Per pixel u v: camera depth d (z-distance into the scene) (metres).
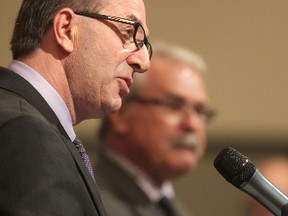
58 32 3.66
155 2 9.20
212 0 9.38
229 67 9.40
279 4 9.54
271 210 3.51
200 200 8.79
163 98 6.55
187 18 9.28
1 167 3.11
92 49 3.69
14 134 3.17
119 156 6.41
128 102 6.49
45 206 3.04
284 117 9.41
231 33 9.41
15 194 3.04
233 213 8.73
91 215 3.31
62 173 3.16
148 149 6.45
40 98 3.54
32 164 3.11
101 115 3.81
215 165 3.65
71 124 3.75
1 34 7.33
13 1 7.46
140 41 3.81
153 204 6.39
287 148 9.34
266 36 9.52
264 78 9.43
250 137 9.36
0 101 3.40
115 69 3.73
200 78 6.80
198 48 9.31
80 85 3.70
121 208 6.00
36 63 3.68
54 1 3.70
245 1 9.43
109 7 3.74
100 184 6.16
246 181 3.54
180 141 6.55
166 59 6.73
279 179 7.59
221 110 9.36
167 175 6.52
